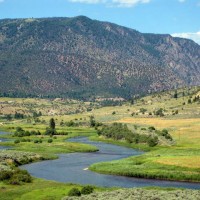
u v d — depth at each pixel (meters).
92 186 101.00
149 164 133.38
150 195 82.06
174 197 79.81
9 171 112.06
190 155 149.50
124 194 83.81
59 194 90.88
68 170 133.38
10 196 90.75
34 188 99.19
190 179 115.75
